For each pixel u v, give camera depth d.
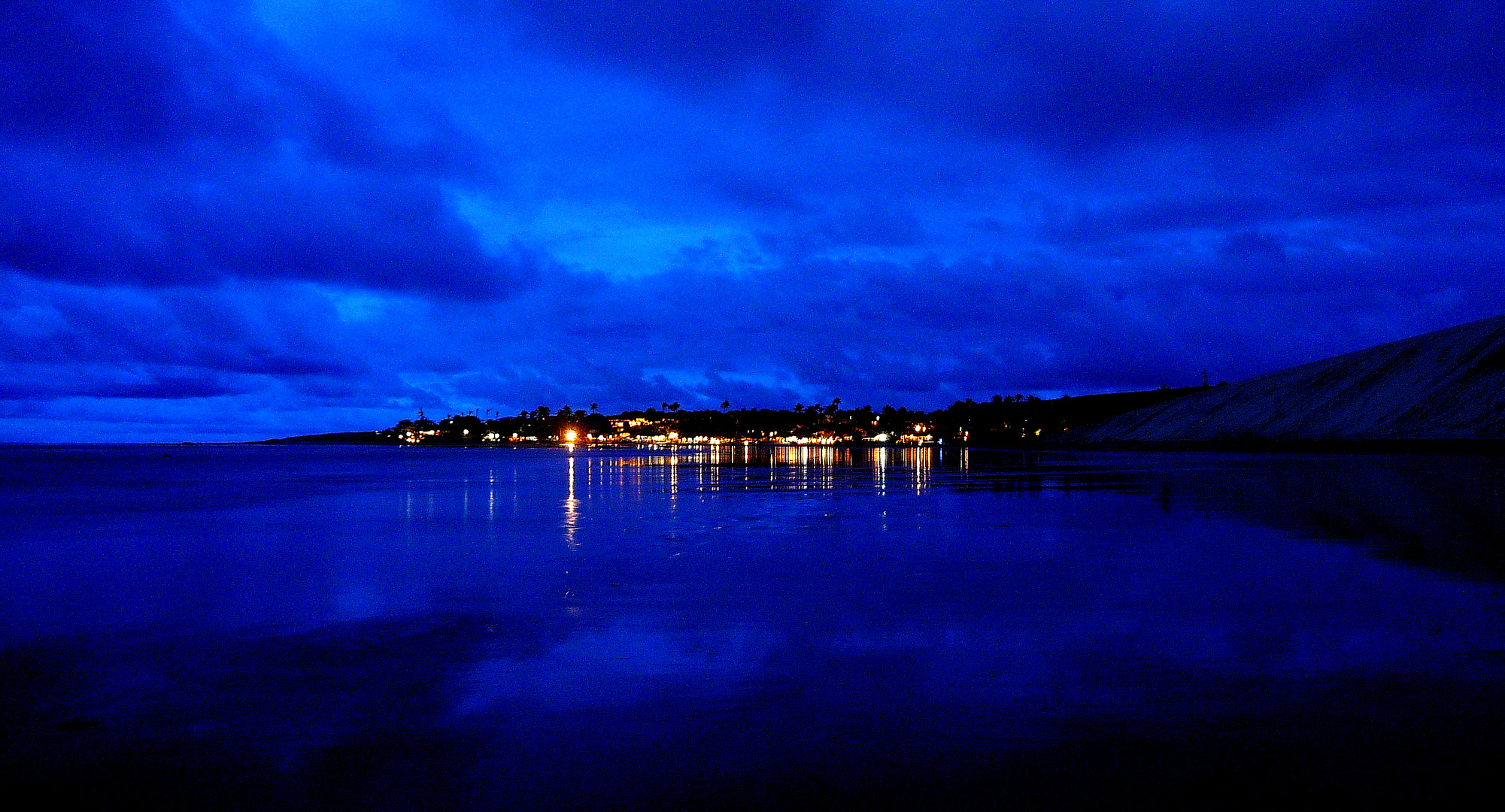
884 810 4.46
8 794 4.73
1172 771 4.91
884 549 14.70
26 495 32.84
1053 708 5.97
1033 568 12.23
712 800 4.60
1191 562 12.64
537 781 4.85
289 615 9.38
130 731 5.71
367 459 104.06
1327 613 8.96
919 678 6.71
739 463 73.69
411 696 6.39
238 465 78.06
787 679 6.73
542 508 24.80
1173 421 121.75
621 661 7.32
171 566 13.23
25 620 9.16
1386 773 4.88
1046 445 148.12
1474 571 11.59
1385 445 70.62
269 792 4.74
